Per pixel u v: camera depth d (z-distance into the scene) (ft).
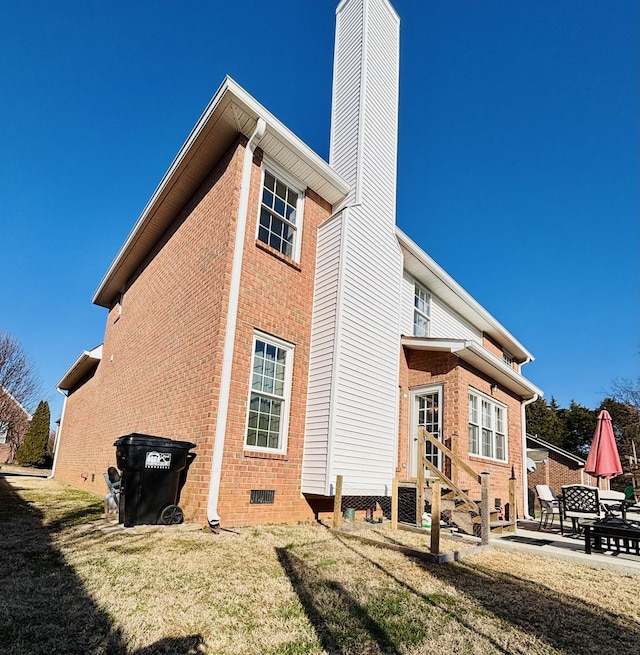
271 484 23.57
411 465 32.86
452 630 10.55
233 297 23.31
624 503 28.89
